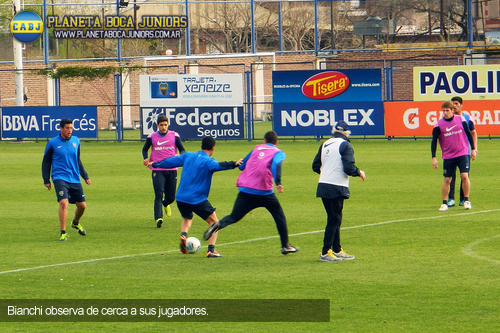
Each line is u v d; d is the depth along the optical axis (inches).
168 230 905.5
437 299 557.6
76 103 3061.0
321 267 676.1
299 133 2001.7
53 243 829.8
